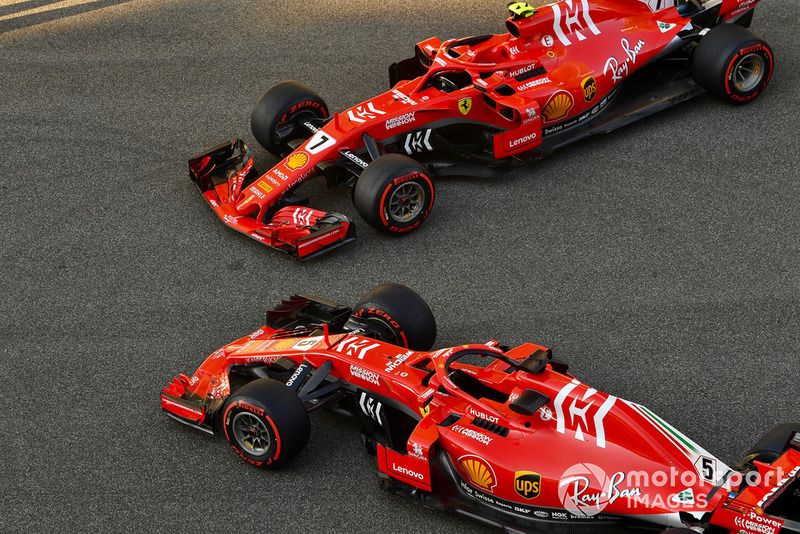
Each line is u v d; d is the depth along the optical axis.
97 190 20.52
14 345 16.09
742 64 20.67
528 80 19.55
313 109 20.50
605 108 20.86
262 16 28.31
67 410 14.52
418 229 18.34
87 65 26.03
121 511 12.50
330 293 16.75
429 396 11.96
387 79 24.00
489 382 12.11
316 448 13.23
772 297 15.51
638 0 20.67
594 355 14.65
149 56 26.30
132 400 14.66
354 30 26.83
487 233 17.98
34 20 29.08
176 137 22.33
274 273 17.50
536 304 15.96
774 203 17.89
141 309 16.80
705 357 14.39
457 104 19.34
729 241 17.00
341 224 17.59
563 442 11.09
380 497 12.32
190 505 12.49
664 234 17.36
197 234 18.86
